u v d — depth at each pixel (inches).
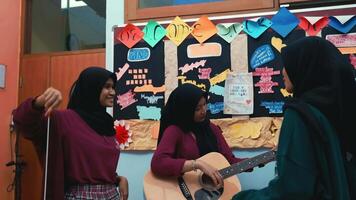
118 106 101.0
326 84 43.3
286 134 42.0
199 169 72.5
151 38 101.5
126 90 101.3
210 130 85.2
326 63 43.4
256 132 91.7
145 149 98.0
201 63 97.4
